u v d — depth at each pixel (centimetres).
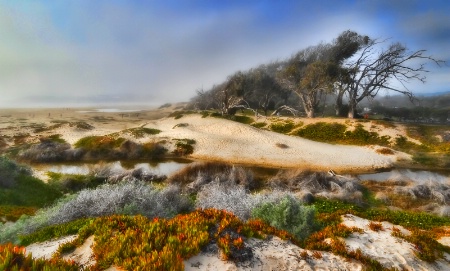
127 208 1521
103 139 5569
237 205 1845
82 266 685
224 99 9594
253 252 836
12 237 1184
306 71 8000
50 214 1498
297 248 936
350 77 7762
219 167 3438
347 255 939
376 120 6750
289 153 5131
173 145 5406
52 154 4700
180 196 2178
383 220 1498
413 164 4772
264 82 9931
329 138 6350
